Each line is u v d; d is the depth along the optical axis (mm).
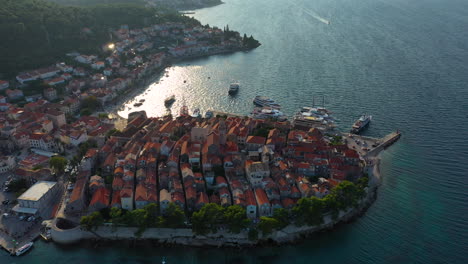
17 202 193000
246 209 182750
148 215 174000
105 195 189125
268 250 169500
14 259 162875
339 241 174250
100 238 174125
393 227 181625
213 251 168625
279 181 196125
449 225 181250
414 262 161250
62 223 178875
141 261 162750
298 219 177000
